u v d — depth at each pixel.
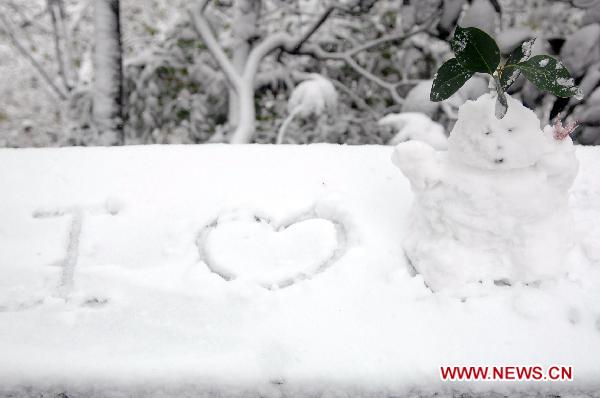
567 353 1.15
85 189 1.64
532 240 1.25
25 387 1.09
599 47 3.36
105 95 4.10
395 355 1.14
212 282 1.32
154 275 1.34
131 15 6.15
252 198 1.60
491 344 1.17
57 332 1.18
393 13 5.02
